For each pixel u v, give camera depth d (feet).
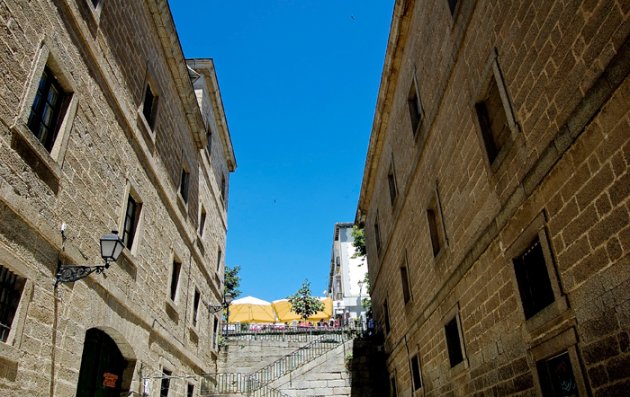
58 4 22.89
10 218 18.12
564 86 17.19
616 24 14.29
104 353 28.81
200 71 60.75
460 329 29.40
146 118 37.60
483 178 25.12
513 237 21.70
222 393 50.34
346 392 57.77
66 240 22.44
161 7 38.24
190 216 48.67
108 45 29.32
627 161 13.97
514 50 21.08
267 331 76.13
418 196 39.09
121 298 28.55
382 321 60.34
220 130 68.18
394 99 47.29
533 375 19.80
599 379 15.30
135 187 32.50
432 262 35.55
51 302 20.86
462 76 27.89
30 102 19.65
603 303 15.10
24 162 19.13
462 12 27.43
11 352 17.42
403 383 48.11
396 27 41.32
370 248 69.05
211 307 57.47
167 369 38.40
